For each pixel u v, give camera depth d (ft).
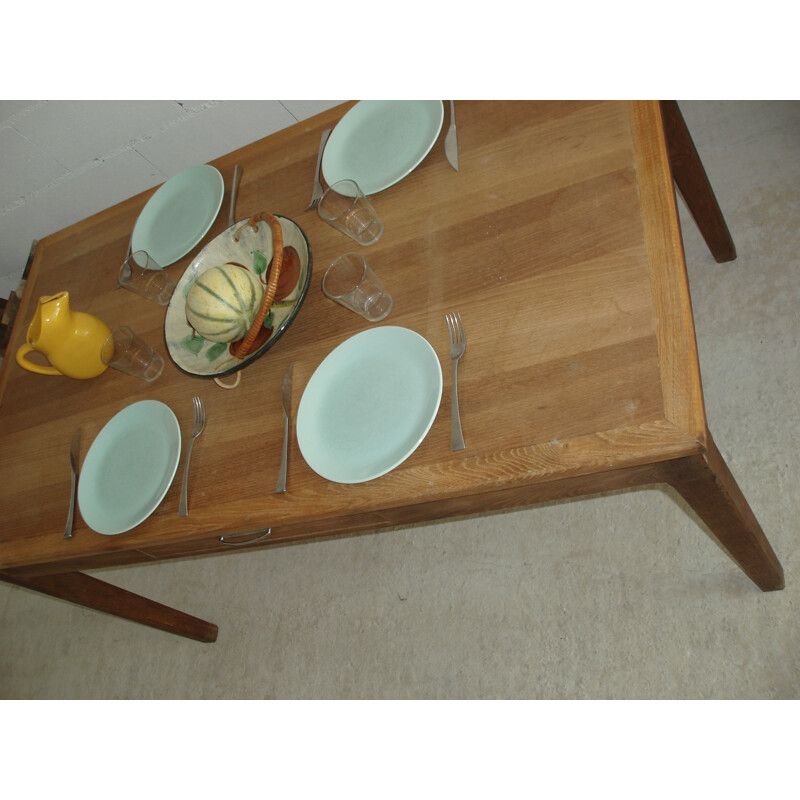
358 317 3.94
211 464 3.92
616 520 5.10
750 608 4.47
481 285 3.61
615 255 3.31
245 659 6.16
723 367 5.10
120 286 4.92
